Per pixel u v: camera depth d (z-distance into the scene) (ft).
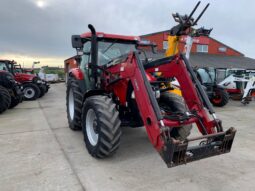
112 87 12.62
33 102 32.45
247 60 90.89
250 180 9.66
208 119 10.02
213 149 8.89
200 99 10.42
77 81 15.81
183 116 10.32
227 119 21.49
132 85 10.69
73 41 13.73
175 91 14.06
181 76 10.98
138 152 12.33
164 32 76.89
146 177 9.75
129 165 10.81
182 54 11.04
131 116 12.34
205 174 10.11
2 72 25.09
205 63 73.00
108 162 11.09
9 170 10.23
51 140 14.23
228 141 9.14
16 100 26.63
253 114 24.16
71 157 11.63
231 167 10.84
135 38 15.03
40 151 12.41
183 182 9.41
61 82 92.38
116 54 14.70
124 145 13.34
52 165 10.73
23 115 22.29
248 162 11.44
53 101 33.65
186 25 13.32
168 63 11.42
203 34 16.85
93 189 8.80
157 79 12.57
